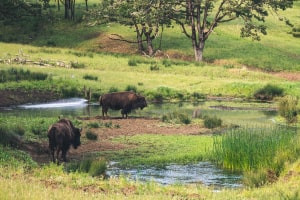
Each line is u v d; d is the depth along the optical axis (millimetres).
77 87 76438
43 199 20938
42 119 49031
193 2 117188
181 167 35938
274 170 31828
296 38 140125
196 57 117062
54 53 107125
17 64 93062
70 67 95625
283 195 25391
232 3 115938
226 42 128750
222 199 25297
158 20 117375
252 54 120688
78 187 26781
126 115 58312
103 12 128375
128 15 125438
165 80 87625
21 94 71000
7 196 20422
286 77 102062
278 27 145625
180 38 132250
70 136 36312
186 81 87750
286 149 33719
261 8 122688
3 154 33250
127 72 92375
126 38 133250
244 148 35438
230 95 82188
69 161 36875
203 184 31359
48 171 29984
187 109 68625
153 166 36062
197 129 51875
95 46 129500
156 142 44250
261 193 26688
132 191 26672
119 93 57969
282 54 122688
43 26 142125
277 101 78500
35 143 40250
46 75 79188
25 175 28438
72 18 145750
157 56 120625
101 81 82375
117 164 36469
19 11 136500
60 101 71750
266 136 36469
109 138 45438
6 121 46969
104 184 27609
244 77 96750
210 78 90688
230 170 35344
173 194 26438
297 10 164250
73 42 132375
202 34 116812
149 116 60312
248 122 57250
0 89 70875
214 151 39656
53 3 165250
